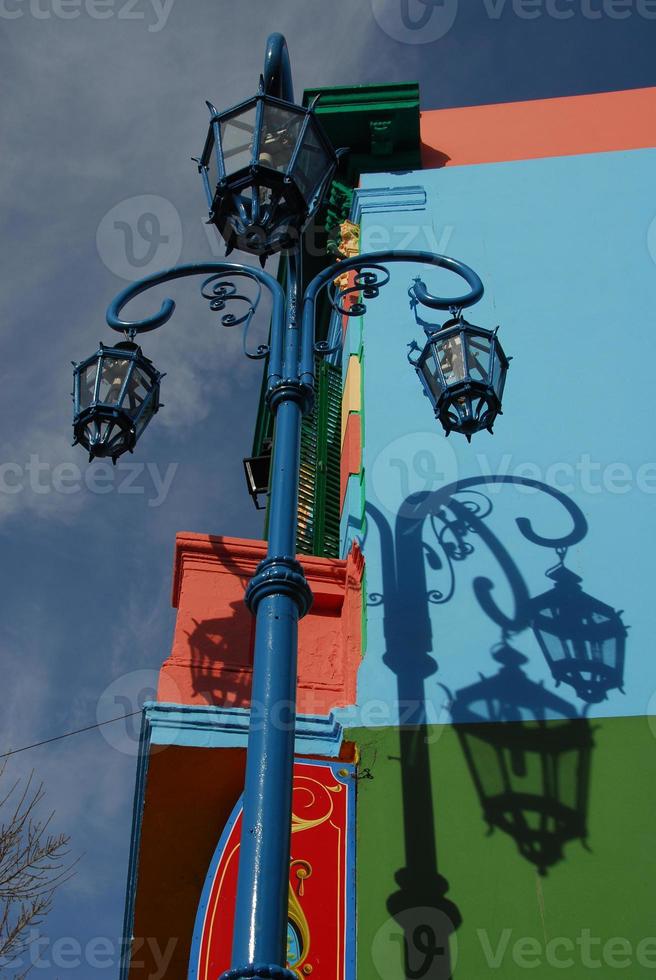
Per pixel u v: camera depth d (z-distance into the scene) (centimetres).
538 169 1032
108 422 567
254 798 426
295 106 604
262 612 481
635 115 1107
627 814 612
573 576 727
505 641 692
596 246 951
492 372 593
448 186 1023
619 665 679
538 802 618
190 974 548
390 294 920
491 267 939
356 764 632
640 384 841
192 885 623
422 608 709
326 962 553
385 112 1067
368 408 833
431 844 600
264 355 590
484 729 649
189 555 704
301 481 892
